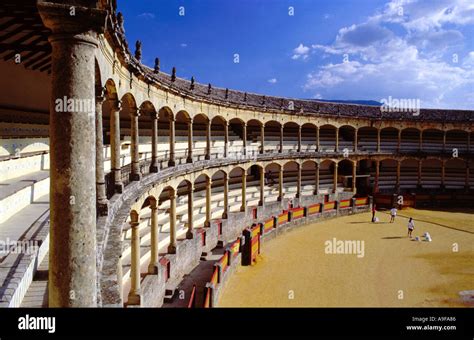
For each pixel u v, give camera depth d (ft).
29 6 26.40
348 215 152.66
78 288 23.30
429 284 79.46
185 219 100.68
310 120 158.92
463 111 202.39
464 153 182.50
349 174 183.73
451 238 118.83
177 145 115.65
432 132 199.21
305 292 74.18
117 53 46.26
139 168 66.74
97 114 39.47
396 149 183.42
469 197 174.70
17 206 44.21
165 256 75.97
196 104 99.30
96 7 22.95
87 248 23.62
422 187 183.93
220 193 133.39
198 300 68.23
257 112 135.13
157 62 85.40
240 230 118.11
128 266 66.80
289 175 175.52
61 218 22.97
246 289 75.46
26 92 60.80
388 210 163.32
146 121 111.75
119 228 38.96
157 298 64.69
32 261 30.14
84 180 23.31
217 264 72.28
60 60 22.65
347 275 84.17
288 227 124.98
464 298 71.77
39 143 63.36
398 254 100.78
